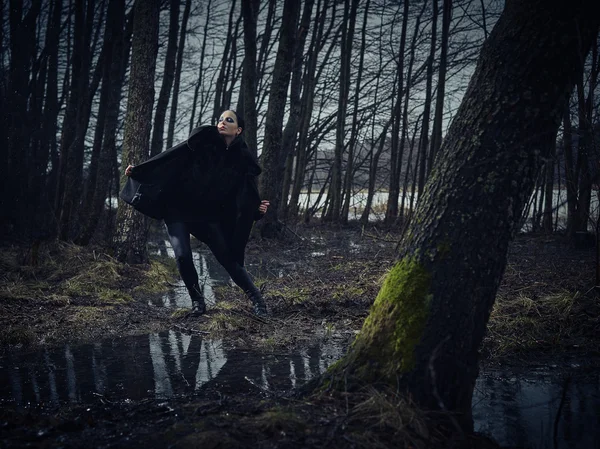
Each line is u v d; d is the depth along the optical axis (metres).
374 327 2.75
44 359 4.12
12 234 10.52
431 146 14.04
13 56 11.53
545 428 2.85
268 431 2.35
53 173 13.56
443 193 2.71
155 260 8.88
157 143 13.22
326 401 2.63
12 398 3.24
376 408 2.45
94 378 3.64
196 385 3.48
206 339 4.73
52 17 12.75
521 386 3.51
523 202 2.70
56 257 8.38
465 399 2.67
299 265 9.27
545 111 2.60
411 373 2.58
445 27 13.63
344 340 4.66
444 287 2.63
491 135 2.62
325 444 2.23
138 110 8.24
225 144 5.10
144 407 2.92
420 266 2.70
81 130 10.43
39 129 12.28
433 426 2.47
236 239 5.49
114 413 2.87
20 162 11.13
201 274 8.68
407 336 2.62
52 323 5.19
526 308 5.18
